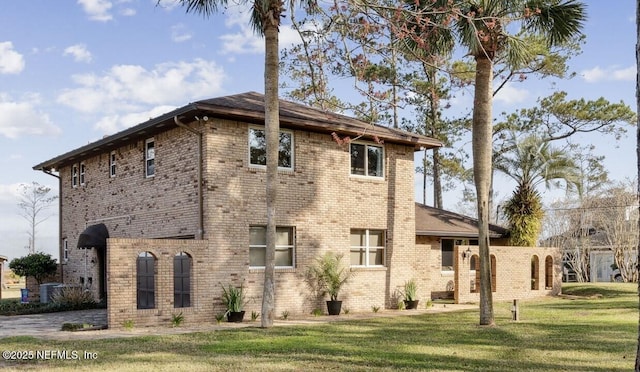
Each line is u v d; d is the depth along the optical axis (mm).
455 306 22484
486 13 16031
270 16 16172
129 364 10359
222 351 11734
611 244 41219
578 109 34562
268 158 16203
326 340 13289
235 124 18688
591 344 12617
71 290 23984
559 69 33375
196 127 18547
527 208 28688
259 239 19125
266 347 12234
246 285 18516
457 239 28406
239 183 18609
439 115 35844
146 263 20359
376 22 15852
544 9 17156
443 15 16422
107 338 13734
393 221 22359
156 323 16484
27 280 28172
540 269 26578
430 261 26031
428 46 17375
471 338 13594
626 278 40094
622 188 41750
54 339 13586
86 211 26000
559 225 45156
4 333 14938
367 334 14344
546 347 12250
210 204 17938
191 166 18703
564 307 21141
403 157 22906
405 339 13445
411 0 17078
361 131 20719
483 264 16406
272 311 16062
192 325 16609
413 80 32562
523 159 31562
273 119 16234
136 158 22016
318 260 20156
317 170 20453
